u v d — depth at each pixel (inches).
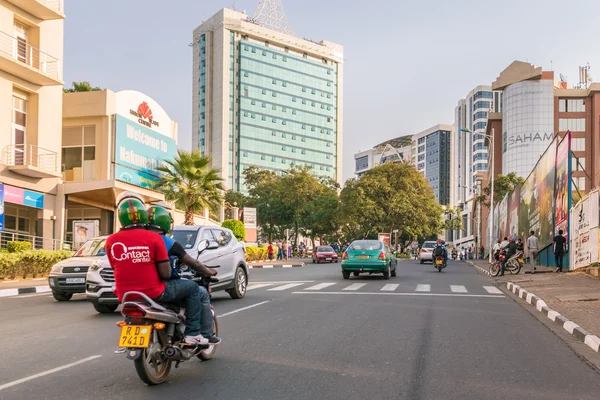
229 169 5398.6
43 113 1151.6
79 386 230.8
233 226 1873.8
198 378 242.8
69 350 309.9
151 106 1529.3
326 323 402.0
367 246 902.4
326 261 1950.1
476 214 4340.6
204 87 5580.7
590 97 3924.7
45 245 1169.4
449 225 3277.6
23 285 762.8
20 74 1070.4
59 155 1202.0
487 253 3063.5
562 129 3976.4
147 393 219.6
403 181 2522.1
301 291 669.3
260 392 220.2
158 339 235.3
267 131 5703.7
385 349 307.3
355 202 2482.8
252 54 5625.0
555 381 240.5
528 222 1544.0
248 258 1765.5
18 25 1112.8
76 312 493.0
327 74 6323.8
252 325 391.5
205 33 5605.3
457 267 1520.7
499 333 365.4
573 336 356.2
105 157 1328.7
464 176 7066.9
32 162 1120.8
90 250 615.8
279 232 3403.1
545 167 1278.3
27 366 269.4
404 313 461.1
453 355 293.0
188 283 244.5
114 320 435.8
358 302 542.9
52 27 1183.6
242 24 5541.3
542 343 331.3
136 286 227.3
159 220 237.6
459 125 7249.0
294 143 5935.0
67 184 1219.9
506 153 4175.7
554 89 3993.6
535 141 3986.2
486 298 598.2
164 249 230.1
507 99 4183.1
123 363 275.7
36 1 1058.7
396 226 2534.5
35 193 1134.4
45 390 224.8
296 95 5994.1
